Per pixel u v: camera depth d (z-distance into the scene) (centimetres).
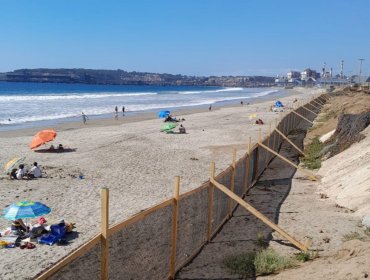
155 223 848
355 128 2511
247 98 11825
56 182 1703
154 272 856
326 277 862
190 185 1708
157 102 8844
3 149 2514
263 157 2122
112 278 717
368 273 829
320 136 3381
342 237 1191
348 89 10962
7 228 1096
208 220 1159
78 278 638
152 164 2116
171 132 3394
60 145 2508
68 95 10644
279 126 2908
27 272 852
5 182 1694
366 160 1855
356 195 1555
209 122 4338
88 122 4462
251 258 1036
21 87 16975
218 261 1045
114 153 2416
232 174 1417
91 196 1491
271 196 1681
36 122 4419
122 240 739
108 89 18425
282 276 925
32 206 1047
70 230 1088
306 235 1213
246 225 1321
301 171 2019
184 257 1007
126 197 1484
